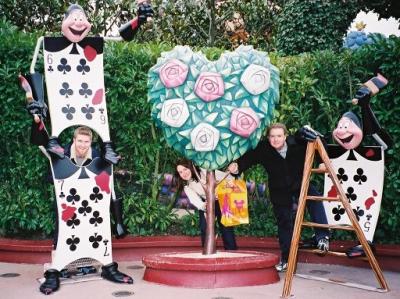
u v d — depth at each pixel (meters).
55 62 4.92
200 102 4.89
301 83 6.17
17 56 5.84
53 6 10.21
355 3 8.62
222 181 5.30
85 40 5.02
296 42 8.41
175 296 4.43
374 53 5.87
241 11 12.00
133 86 6.13
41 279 4.96
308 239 5.81
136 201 6.39
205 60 5.03
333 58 6.15
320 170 4.80
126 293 4.54
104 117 5.02
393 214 5.78
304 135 4.84
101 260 4.93
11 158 6.03
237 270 4.78
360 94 4.89
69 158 4.91
